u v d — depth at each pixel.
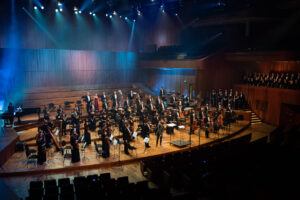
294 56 21.94
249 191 9.32
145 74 34.91
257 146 15.16
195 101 25.17
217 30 30.47
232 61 28.66
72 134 13.95
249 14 27.06
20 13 24.81
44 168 13.25
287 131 18.95
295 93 21.91
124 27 32.84
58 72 28.67
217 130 19.59
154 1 30.45
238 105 24.92
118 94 28.45
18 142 15.98
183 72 29.16
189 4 30.97
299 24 25.72
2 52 24.45
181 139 18.36
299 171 11.38
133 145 16.97
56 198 9.09
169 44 34.28
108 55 32.38
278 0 25.92
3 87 24.73
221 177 10.60
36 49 26.83
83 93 28.09
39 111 20.28
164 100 25.92
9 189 10.85
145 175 12.84
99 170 13.61
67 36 28.27
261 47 26.34
